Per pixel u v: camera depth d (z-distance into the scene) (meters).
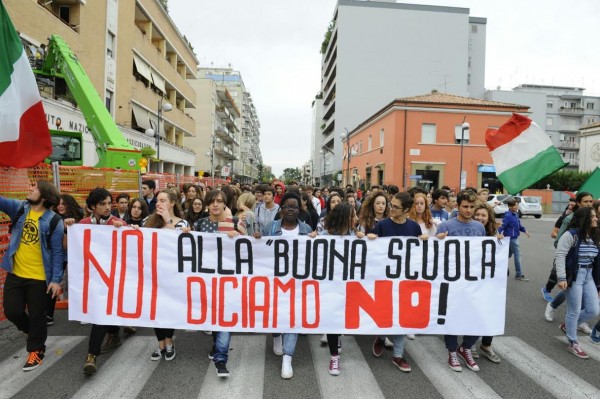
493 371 4.29
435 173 30.23
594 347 4.98
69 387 3.78
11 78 4.81
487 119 29.97
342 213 4.68
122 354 4.55
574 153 72.12
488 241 4.68
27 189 5.87
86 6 17.97
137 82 24.53
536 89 87.19
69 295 4.50
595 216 4.75
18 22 12.88
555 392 3.84
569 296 4.78
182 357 4.50
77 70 10.84
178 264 4.58
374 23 48.78
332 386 3.89
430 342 5.17
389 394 3.76
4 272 5.29
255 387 3.84
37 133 5.02
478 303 4.64
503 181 6.11
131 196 9.58
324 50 65.50
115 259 4.55
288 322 4.60
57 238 4.26
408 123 29.73
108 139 10.09
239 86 81.25
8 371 4.10
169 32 31.64
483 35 61.72
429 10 48.88
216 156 58.56
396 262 4.67
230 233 4.60
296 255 4.64
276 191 9.27
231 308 4.59
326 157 64.06
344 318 4.62
